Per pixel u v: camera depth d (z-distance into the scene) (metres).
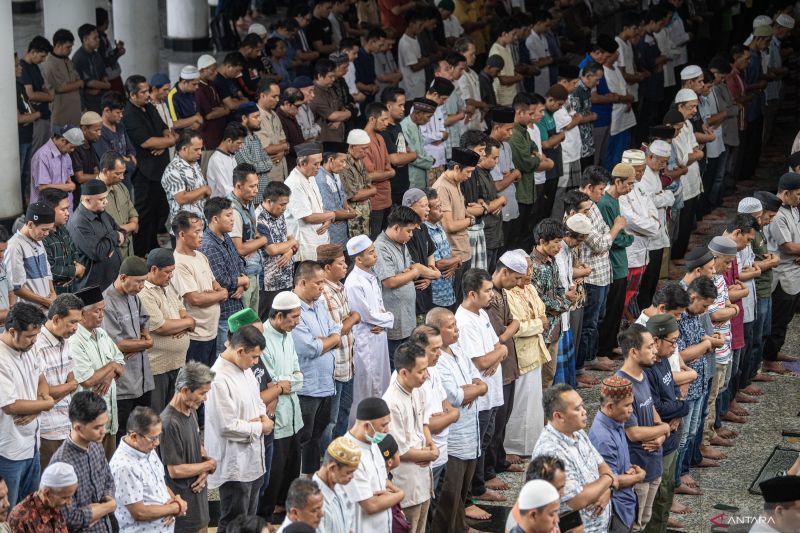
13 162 19.75
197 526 12.87
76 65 25.25
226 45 36.34
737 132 28.50
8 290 16.02
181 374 12.60
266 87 21.83
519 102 22.19
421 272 17.30
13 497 13.10
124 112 21.91
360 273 16.05
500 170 21.88
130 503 11.94
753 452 17.77
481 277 14.91
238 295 17.14
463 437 14.35
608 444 12.96
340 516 11.71
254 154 20.77
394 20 31.30
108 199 19.06
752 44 30.12
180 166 19.44
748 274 18.59
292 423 14.53
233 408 13.22
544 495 10.37
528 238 23.70
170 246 24.22
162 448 12.63
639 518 14.11
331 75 23.78
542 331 16.69
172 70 35.62
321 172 19.45
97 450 11.98
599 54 26.94
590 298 19.48
